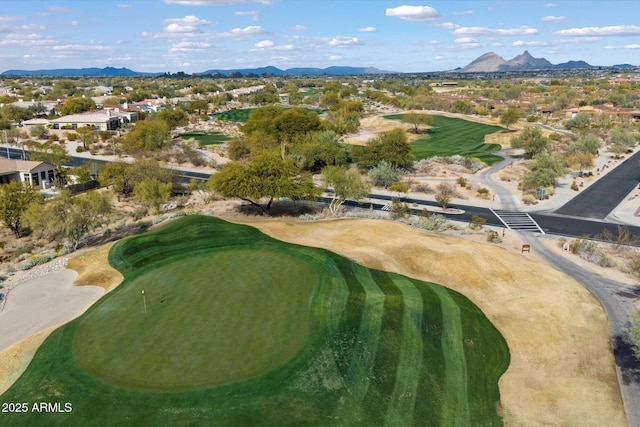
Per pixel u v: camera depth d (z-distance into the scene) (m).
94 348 27.58
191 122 179.50
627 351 32.31
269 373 25.31
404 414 24.34
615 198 77.56
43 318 34.38
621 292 41.75
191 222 51.31
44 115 185.12
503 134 145.62
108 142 134.88
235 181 62.16
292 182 64.88
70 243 54.56
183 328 29.44
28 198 59.88
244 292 33.94
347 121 156.00
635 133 139.88
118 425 21.67
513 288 40.72
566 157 105.06
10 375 26.39
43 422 21.88
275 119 123.06
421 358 28.69
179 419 22.03
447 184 86.62
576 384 28.62
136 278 37.91
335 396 24.58
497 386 28.16
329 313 31.42
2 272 45.59
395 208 66.50
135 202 75.75
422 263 43.47
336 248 45.47
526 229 61.72
